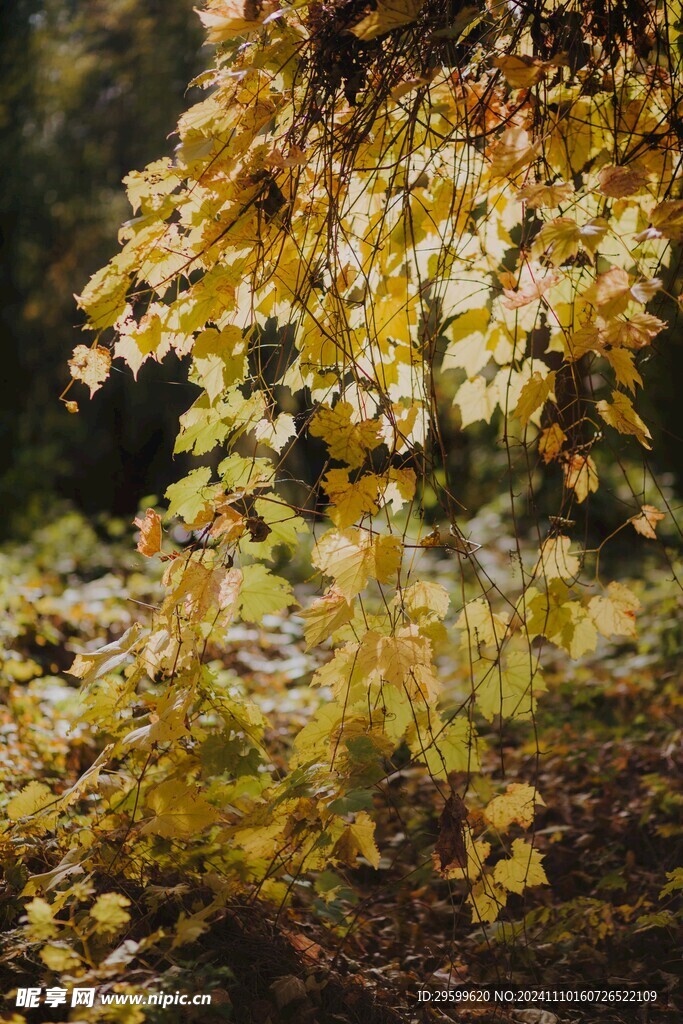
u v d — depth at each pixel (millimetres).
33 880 1888
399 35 1825
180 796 1917
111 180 6652
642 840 2580
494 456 6227
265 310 1976
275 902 2098
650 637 3828
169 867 2023
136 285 1896
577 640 2068
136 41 5797
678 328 2885
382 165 2027
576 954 2178
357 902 2350
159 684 2072
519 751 3105
